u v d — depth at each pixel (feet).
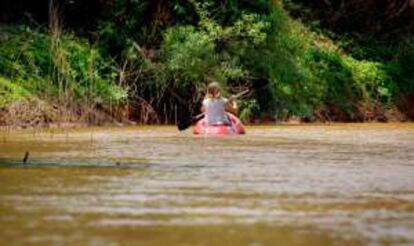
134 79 161.07
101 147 93.15
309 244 33.58
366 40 220.84
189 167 69.41
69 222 39.19
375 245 33.37
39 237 34.88
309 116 183.01
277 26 186.29
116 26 167.73
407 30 226.17
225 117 127.75
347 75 201.87
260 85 179.01
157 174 63.10
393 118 202.80
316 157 81.97
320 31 212.84
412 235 35.91
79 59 156.76
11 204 45.42
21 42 155.02
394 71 213.46
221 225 38.68
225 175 62.85
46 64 152.66
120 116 155.02
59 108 146.41
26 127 138.00
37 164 70.28
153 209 43.93
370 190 53.52
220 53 174.19
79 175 61.46
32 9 166.50
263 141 109.19
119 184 55.83
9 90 143.64
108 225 38.37
